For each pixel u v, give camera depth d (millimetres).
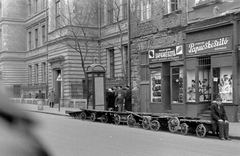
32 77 48438
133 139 10984
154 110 20469
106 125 15922
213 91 16203
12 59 50812
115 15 28156
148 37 21281
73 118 20344
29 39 50438
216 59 15984
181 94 18375
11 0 51406
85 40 30203
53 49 36031
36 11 47312
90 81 20141
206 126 11875
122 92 20266
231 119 15094
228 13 15328
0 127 1226
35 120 1415
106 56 32688
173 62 18922
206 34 16797
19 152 1216
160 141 10672
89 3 33281
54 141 10133
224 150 9219
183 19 18312
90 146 9336
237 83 15023
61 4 33781
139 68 22266
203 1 16859
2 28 51156
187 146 9766
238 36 15086
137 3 22453
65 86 32781
